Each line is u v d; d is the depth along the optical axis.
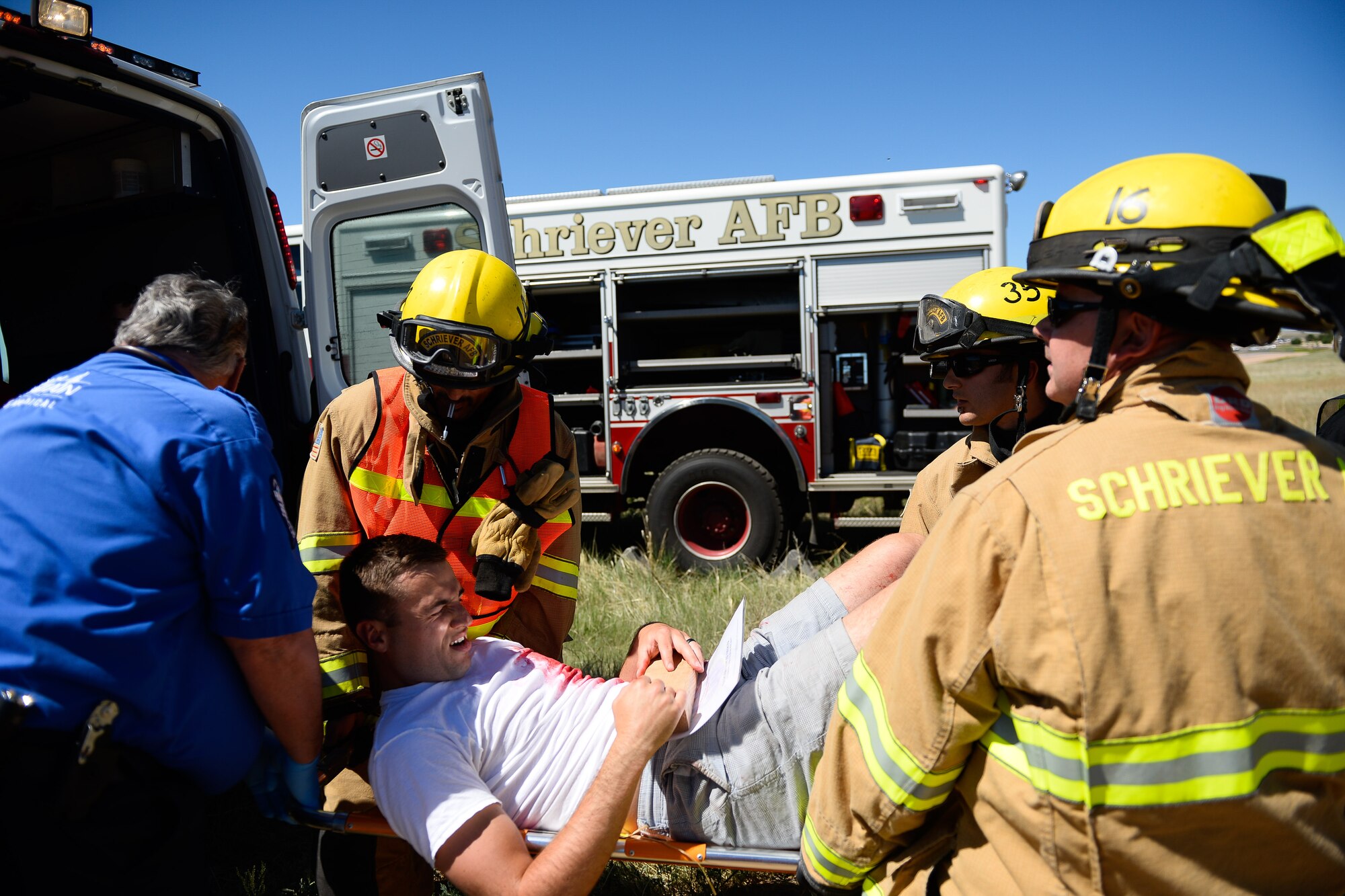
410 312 1.94
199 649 1.54
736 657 1.94
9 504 1.42
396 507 2.07
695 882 2.48
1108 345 1.15
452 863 1.61
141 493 1.43
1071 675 1.02
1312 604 1.01
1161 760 1.01
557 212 5.89
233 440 1.51
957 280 5.46
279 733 1.68
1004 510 1.11
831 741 1.40
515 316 1.98
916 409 5.67
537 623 2.35
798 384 5.66
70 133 3.59
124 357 1.58
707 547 5.87
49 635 1.38
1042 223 1.26
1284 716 1.02
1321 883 1.09
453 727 1.83
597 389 6.38
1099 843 1.05
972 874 1.25
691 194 5.73
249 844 2.75
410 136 3.45
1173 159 1.16
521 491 2.01
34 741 1.36
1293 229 0.97
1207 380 1.12
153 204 3.46
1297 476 1.06
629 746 1.64
